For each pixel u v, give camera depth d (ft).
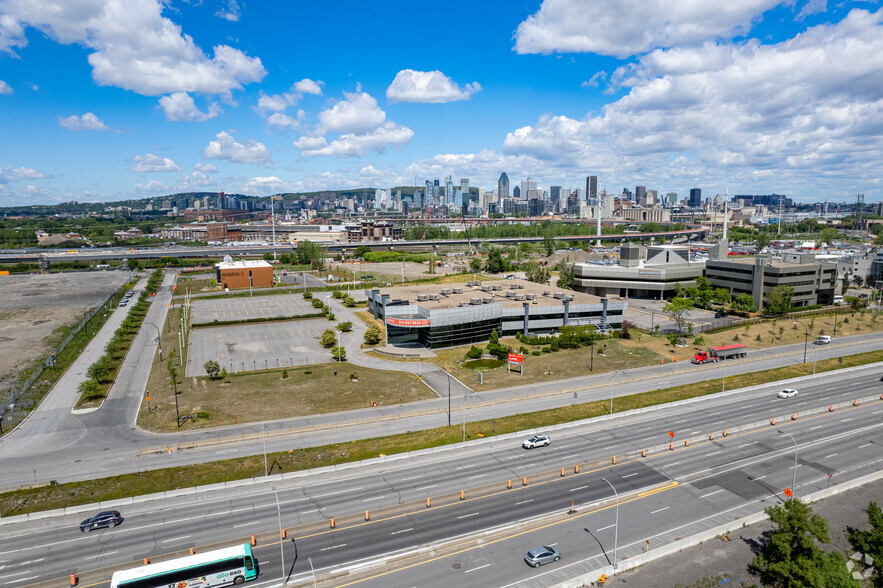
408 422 307.99
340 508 218.38
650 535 200.34
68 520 212.84
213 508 219.82
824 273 648.38
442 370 405.80
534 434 289.94
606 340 491.72
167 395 355.36
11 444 284.41
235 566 173.47
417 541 195.83
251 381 380.99
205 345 481.05
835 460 263.08
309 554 188.85
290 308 641.40
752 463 259.39
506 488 233.76
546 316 509.35
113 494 229.66
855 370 410.52
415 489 232.94
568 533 201.05
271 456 263.90
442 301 517.14
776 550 175.63
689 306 540.11
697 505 221.46
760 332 517.14
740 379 383.45
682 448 276.00
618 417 314.55
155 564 170.60
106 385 379.35
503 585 172.45
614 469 252.21
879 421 311.27
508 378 386.11
